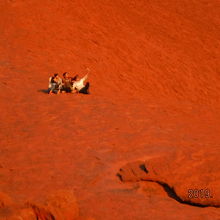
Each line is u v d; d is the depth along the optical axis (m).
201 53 63.78
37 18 64.62
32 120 32.78
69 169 24.94
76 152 27.28
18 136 29.59
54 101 37.72
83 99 39.28
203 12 78.31
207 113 42.59
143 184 23.56
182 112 40.66
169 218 20.14
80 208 20.61
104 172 24.72
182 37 67.81
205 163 25.89
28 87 41.84
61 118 33.44
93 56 56.56
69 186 22.92
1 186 22.73
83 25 65.31
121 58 57.59
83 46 59.12
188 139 31.52
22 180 23.47
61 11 68.25
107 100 40.03
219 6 81.94
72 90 41.22
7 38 57.50
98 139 29.67
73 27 64.06
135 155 27.42
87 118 33.84
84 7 71.00
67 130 31.00
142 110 38.16
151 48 62.16
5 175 23.97
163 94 50.38
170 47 63.88
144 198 22.06
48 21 64.25
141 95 47.12
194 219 20.27
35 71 47.88
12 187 22.66
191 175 24.19
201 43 66.88
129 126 32.88
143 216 20.14
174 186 22.98
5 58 50.84
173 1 81.12
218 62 62.00
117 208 20.80
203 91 53.59
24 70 47.59
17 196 21.50
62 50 56.62
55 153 27.03
